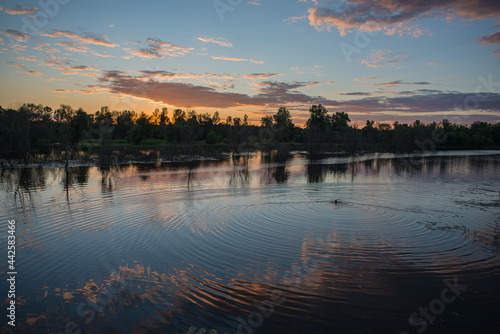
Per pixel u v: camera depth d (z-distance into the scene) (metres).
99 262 12.63
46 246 14.43
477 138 110.94
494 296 9.78
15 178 35.97
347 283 10.74
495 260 12.52
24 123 53.69
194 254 13.38
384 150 94.88
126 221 18.41
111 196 25.62
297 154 87.12
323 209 21.22
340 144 104.00
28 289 10.54
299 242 14.77
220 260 12.74
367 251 13.62
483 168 49.09
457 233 15.98
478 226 17.16
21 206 22.03
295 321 8.62
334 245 14.38
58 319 8.86
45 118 64.94
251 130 86.56
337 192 27.70
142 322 8.68
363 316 8.84
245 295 10.03
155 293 10.20
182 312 9.13
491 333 8.09
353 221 18.34
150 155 60.06
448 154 84.88
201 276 11.34
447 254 13.21
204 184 32.22
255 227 17.22
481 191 28.08
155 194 26.58
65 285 10.79
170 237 15.59
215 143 95.19
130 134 86.88
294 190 28.66
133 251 13.77
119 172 42.47
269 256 13.12
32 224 17.83
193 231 16.52
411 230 16.50
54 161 54.25
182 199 24.56
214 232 16.34
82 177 37.22
